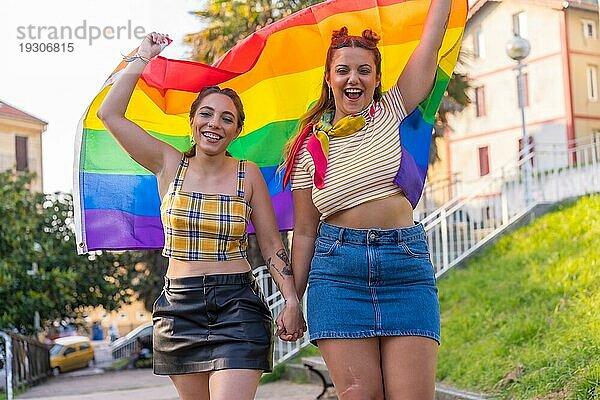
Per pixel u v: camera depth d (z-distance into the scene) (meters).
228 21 12.89
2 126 25.64
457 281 10.15
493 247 10.90
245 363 3.27
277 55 4.00
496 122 20.06
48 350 20.47
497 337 7.38
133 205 3.96
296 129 3.82
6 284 15.69
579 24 18.78
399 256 3.29
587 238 9.55
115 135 3.58
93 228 3.93
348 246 3.30
